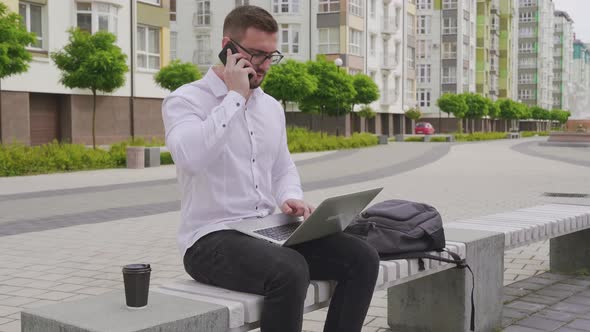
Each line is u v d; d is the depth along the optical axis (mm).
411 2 64625
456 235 4297
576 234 5875
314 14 52094
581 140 36375
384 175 17234
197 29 51344
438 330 4156
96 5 29859
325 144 32469
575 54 167625
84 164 19641
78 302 2613
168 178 16594
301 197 3346
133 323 2324
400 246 3473
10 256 6785
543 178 16172
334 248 2982
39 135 28469
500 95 96500
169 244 7477
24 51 17375
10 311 4730
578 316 4613
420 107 77312
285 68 32688
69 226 8844
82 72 21391
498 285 4367
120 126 31578
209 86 3031
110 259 6625
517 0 117500
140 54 33156
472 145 38219
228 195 3027
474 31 81000
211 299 2674
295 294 2611
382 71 59031
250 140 3068
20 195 12680
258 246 2748
